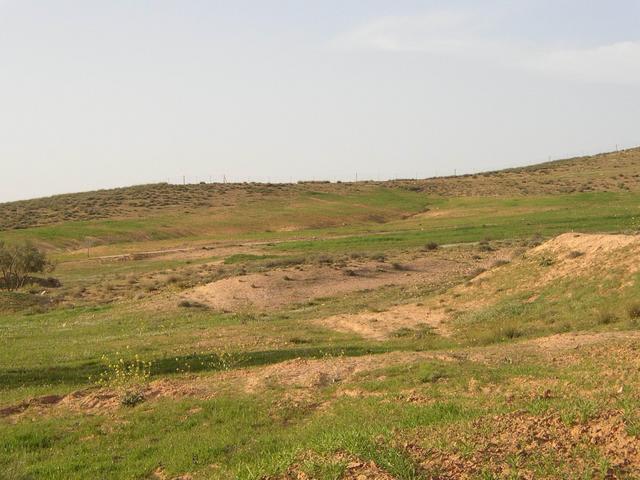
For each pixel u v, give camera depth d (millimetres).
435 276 42750
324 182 167375
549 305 24250
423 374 13719
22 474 9648
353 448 7312
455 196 133875
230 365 18281
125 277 57406
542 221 76688
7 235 88125
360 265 46094
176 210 118938
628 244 26359
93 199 134000
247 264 54500
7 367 19859
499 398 10703
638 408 7957
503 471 6531
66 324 31188
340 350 20250
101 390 15078
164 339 24328
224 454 10125
